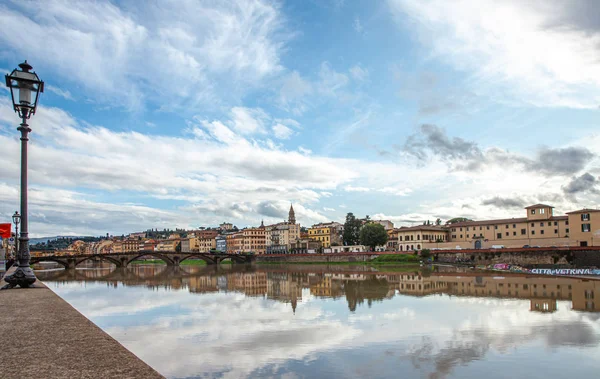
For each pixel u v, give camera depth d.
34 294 21.27
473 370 25.89
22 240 24.83
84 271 157.12
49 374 7.44
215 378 25.05
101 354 8.89
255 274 127.88
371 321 41.50
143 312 49.59
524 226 158.12
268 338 34.72
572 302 53.00
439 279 92.25
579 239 134.00
